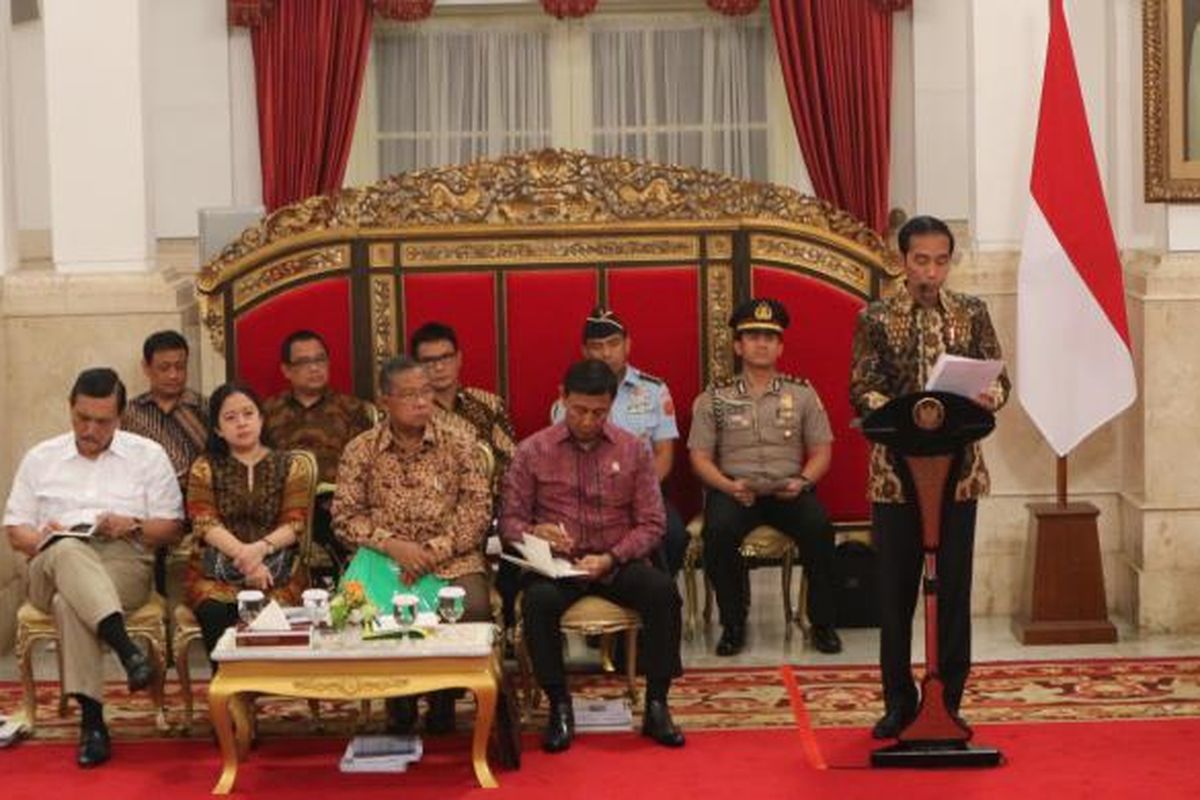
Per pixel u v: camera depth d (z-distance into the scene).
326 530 10.44
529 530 9.24
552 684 8.88
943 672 8.68
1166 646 10.59
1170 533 10.91
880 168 15.25
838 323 11.12
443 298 11.08
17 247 11.48
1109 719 9.14
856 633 11.04
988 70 11.29
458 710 9.52
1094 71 11.81
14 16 14.38
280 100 15.25
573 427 9.20
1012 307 11.23
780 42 15.26
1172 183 10.88
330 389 10.69
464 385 11.12
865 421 8.28
